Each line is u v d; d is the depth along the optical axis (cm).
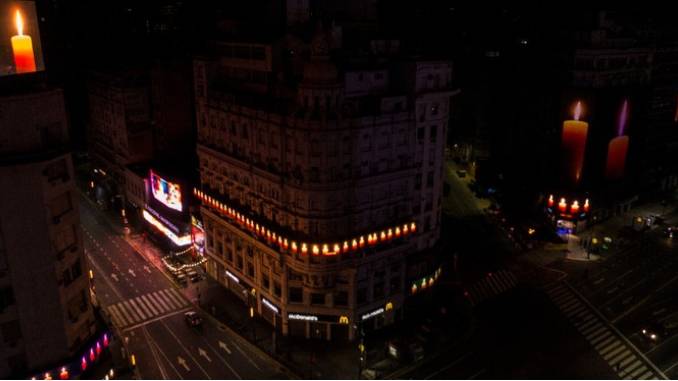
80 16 17225
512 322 9056
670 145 14525
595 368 7900
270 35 8994
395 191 8331
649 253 11506
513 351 8250
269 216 8356
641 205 14112
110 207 14125
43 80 5994
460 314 9244
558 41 12538
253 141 8388
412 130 8269
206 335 8619
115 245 11888
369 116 7675
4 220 5581
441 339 8488
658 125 13912
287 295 8281
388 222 8331
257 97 8669
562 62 12419
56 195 5922
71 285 6250
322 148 7356
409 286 8900
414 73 8131
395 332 8662
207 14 12100
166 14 18100
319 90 7288
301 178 7544
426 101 8406
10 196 5559
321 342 8438
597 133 11969
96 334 6775
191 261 11081
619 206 13400
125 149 13250
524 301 9750
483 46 16775
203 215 10112
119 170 13750
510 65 14462
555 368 7862
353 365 7881
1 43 5550
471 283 10344
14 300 5816
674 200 14450
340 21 9469
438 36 17238
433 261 9200
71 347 6275
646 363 8031
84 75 15725
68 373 6209
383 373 7675
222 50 9331
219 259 9919
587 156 12088
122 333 8594
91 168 15962
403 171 8275
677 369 7888
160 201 11581
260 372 7725
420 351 8000
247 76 9025
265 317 9031
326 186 7475
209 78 9406
